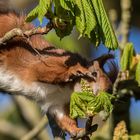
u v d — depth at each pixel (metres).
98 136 13.60
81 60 12.62
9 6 12.80
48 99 12.57
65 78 12.32
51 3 9.52
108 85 12.53
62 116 12.55
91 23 9.58
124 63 12.13
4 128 17.33
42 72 12.28
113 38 9.83
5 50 12.41
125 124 12.07
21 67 12.41
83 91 10.80
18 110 17.48
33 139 15.84
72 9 9.51
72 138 11.77
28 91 12.49
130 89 12.50
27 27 12.47
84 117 9.88
